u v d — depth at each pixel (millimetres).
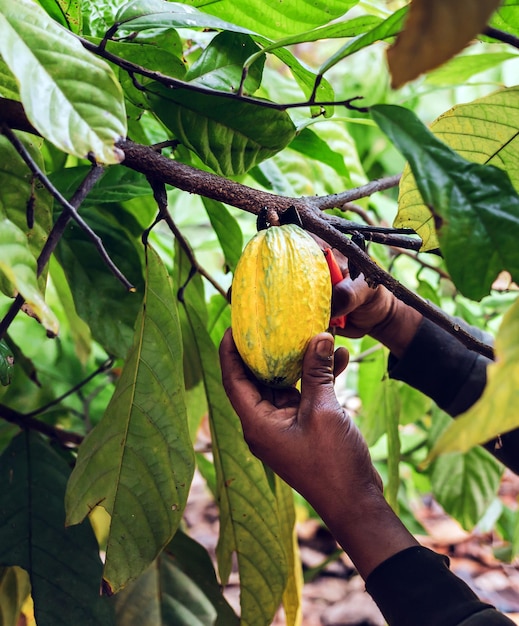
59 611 729
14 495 776
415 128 464
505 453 806
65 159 948
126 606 832
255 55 589
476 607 531
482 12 333
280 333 546
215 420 790
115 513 646
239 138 653
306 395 573
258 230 606
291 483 593
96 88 486
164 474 658
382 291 820
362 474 580
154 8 632
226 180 611
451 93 2066
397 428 957
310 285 549
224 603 833
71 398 1224
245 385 600
